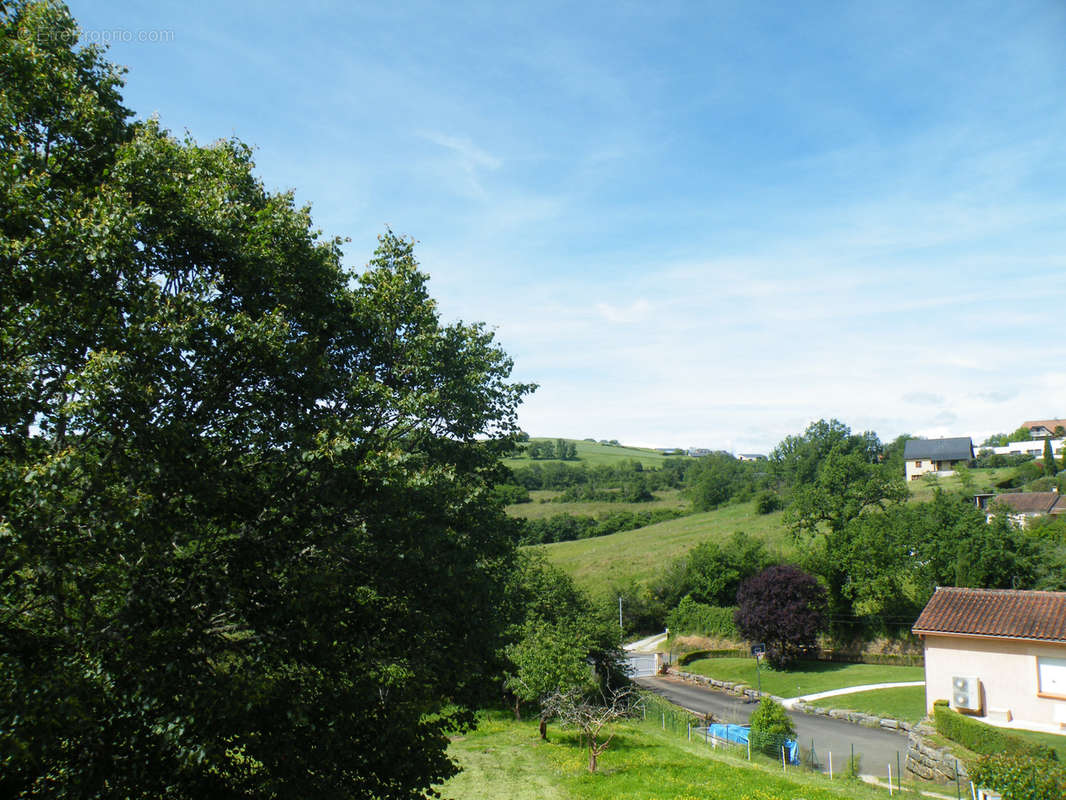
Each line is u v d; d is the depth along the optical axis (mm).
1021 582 44531
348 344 13906
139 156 9992
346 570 12023
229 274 11781
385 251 14594
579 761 24625
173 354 9820
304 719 9797
